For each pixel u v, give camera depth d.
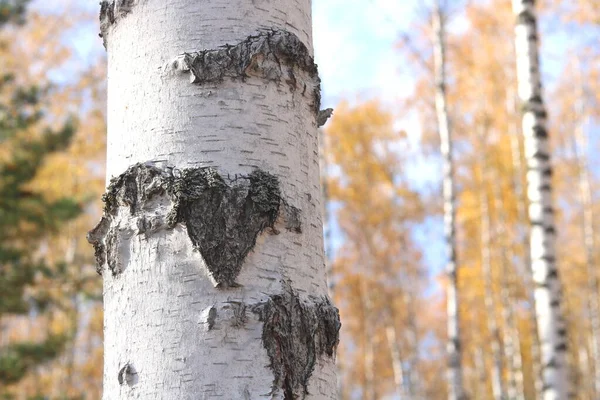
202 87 1.23
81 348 18.14
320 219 1.32
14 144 8.23
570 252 22.41
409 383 18.92
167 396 1.12
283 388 1.14
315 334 1.21
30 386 14.70
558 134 20.53
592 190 21.61
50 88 8.83
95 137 16.53
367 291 19.86
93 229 1.28
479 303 20.50
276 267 1.20
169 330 1.15
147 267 1.19
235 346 1.14
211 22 1.26
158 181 1.20
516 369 17.95
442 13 14.05
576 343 22.78
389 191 19.64
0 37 14.34
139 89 1.27
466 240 20.55
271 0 1.31
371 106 19.34
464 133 17.92
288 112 1.28
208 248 1.16
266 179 1.22
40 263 8.13
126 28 1.31
